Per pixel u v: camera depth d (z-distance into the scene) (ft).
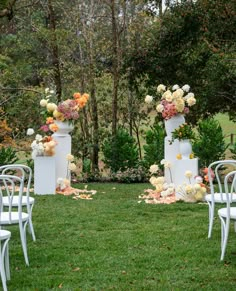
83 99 29.09
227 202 15.02
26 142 35.99
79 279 13.67
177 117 26.68
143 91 41.16
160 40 38.09
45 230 19.30
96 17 42.63
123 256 15.75
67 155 28.96
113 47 40.75
